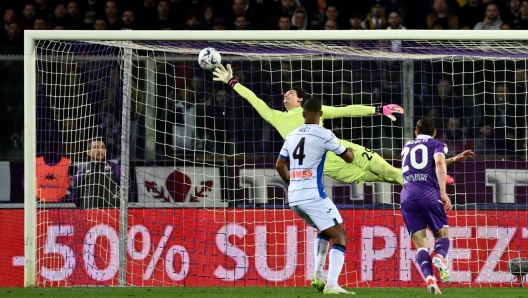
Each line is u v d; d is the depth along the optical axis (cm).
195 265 3186
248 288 2884
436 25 4634
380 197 3316
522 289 2872
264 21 4678
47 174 3145
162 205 3238
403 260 3178
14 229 3250
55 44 3288
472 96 3512
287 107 2831
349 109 2783
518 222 3228
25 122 2973
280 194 3312
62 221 3125
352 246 3189
